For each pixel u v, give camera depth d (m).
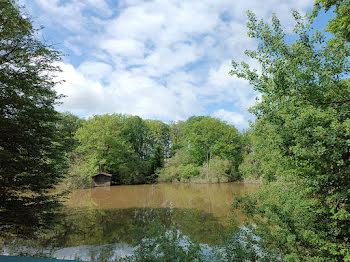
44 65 8.52
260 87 5.94
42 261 3.21
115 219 15.06
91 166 37.09
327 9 5.29
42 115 8.27
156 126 56.34
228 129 46.44
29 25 8.01
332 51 5.18
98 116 43.38
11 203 7.95
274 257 6.45
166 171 46.03
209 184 39.78
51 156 8.98
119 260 8.32
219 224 12.94
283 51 5.56
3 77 7.39
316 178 5.29
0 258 3.09
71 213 17.03
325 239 5.79
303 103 5.35
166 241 6.20
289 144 5.54
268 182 9.13
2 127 7.18
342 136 4.65
